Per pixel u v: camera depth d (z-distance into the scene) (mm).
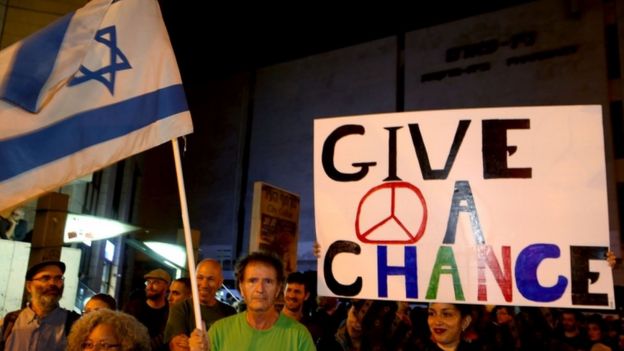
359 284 3689
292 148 29750
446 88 26250
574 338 6660
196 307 2689
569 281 3426
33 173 2812
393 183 3762
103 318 2406
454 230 3607
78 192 14117
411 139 3791
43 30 3014
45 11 9570
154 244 13312
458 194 3648
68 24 3062
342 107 28938
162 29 3252
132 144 3033
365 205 3781
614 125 22109
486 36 25656
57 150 2883
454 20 26906
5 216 2930
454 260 3568
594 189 3502
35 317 3824
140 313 5395
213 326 2867
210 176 31703
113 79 3082
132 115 3070
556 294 3422
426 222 3656
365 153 3852
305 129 29719
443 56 26703
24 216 9914
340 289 3721
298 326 2836
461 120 3738
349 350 4352
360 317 4371
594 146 3547
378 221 3736
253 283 2752
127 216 21172
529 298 3443
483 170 3646
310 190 28500
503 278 3490
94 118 2992
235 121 31828
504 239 3537
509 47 24953
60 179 2865
